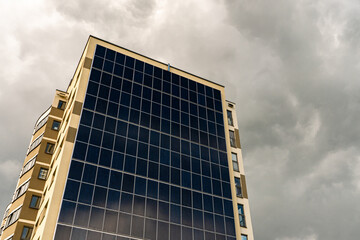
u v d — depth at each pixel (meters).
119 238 34.12
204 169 45.41
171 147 44.53
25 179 45.31
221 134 51.16
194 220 39.84
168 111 47.88
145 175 40.00
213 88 56.34
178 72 53.91
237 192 48.03
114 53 49.00
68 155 37.12
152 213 37.56
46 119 50.88
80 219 33.41
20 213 40.91
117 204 36.12
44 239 31.27
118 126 42.03
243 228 44.72
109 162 38.59
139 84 47.91
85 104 41.53
